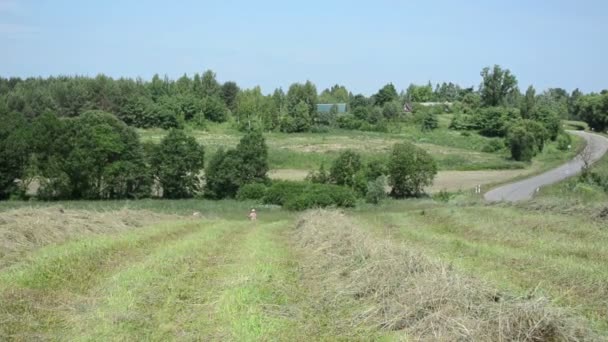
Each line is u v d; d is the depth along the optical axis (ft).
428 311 32.30
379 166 196.65
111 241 63.57
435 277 36.24
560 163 280.72
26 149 181.47
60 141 183.93
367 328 32.53
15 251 54.19
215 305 36.50
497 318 29.40
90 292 40.70
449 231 87.71
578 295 39.91
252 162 195.72
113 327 31.50
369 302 36.76
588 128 443.73
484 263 52.70
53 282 42.78
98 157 186.19
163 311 35.42
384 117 435.53
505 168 271.69
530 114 375.66
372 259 45.55
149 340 30.09
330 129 399.65
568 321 29.27
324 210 110.73
